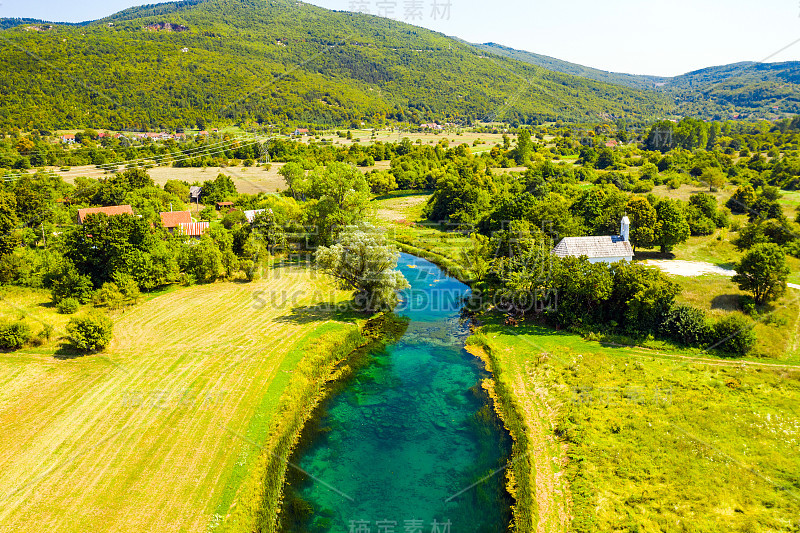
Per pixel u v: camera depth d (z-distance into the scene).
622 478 29.22
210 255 67.31
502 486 30.52
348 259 56.88
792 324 46.91
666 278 47.78
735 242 69.69
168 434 33.38
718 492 27.58
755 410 34.78
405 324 56.00
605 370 41.16
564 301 51.38
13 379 40.12
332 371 45.84
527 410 37.47
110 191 102.94
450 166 146.00
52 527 25.41
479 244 76.00
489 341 49.59
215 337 49.56
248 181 145.62
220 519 26.34
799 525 25.05
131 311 56.69
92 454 31.20
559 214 74.19
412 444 35.09
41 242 78.06
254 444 32.75
